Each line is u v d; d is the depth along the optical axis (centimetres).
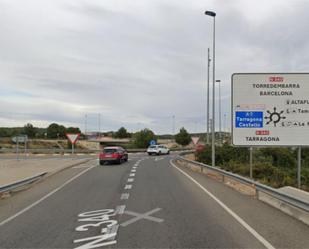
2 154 5909
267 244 771
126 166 3419
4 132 13212
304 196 1312
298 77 1966
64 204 1297
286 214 1098
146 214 1098
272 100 1978
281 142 1970
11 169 3027
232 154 3788
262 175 2552
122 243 781
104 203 1312
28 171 2831
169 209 1181
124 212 1134
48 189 1739
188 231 882
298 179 1920
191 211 1145
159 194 1540
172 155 6359
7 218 1055
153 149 6438
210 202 1326
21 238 828
